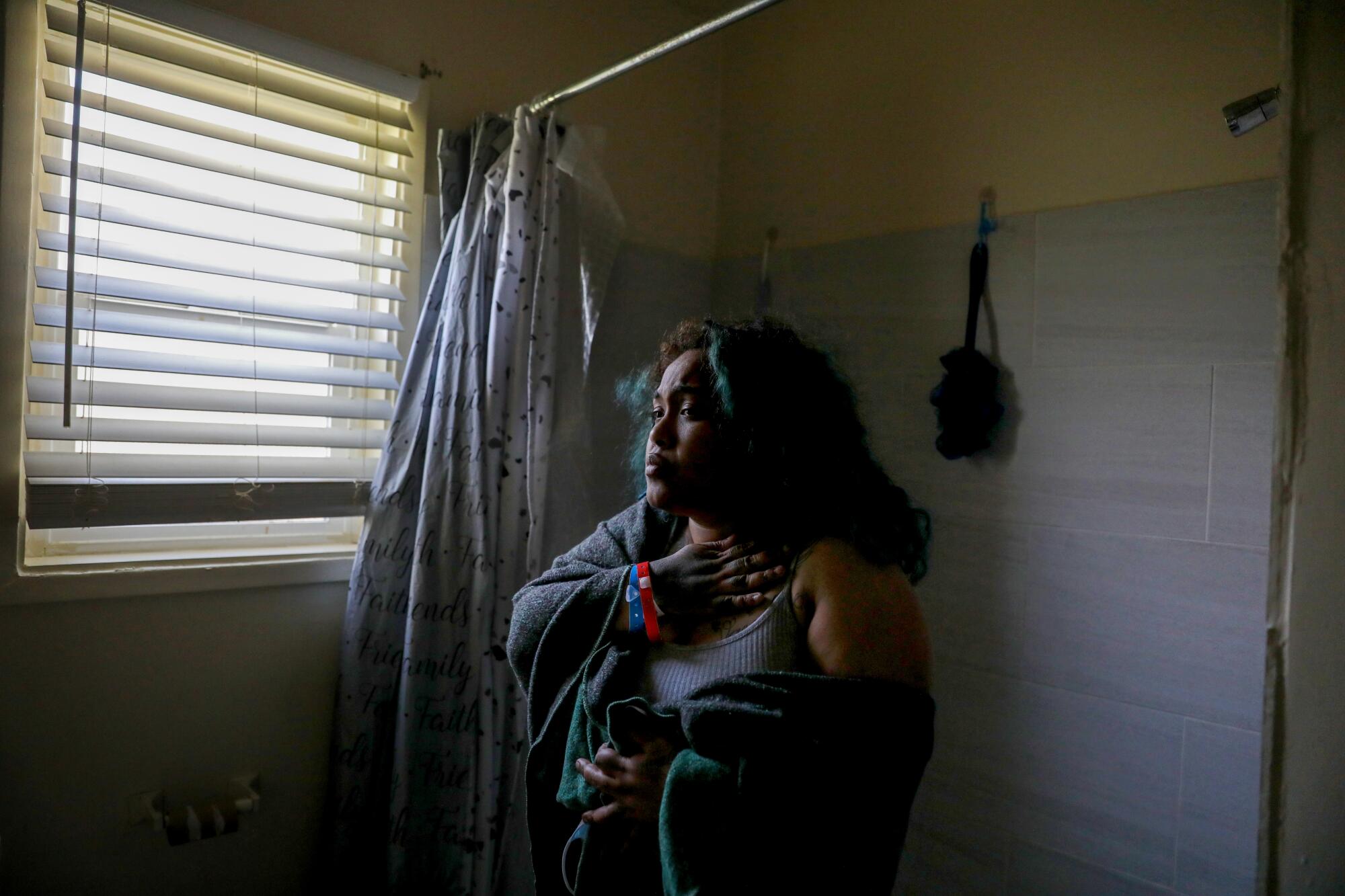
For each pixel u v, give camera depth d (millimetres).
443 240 1629
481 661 1530
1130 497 1423
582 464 1716
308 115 1546
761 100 2094
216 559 1474
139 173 1429
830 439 938
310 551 1591
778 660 838
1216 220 1337
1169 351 1384
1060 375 1516
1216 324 1334
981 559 1618
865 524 896
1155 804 1381
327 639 1584
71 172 1175
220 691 1475
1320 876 517
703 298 2180
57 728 1335
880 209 1820
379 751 1549
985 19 1646
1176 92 1386
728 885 770
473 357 1559
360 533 1671
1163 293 1393
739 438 917
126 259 1344
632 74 2008
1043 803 1517
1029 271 1564
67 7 1355
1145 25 1425
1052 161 1540
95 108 1323
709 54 2172
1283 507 534
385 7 1622
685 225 2133
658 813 839
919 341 1735
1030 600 1544
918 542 951
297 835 1562
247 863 1509
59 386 1318
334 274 1617
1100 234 1470
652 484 946
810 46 1977
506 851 1614
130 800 1396
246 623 1497
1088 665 1467
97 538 1421
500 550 1573
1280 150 542
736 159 2150
